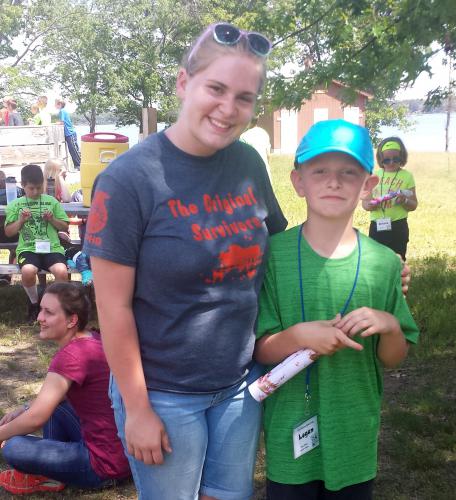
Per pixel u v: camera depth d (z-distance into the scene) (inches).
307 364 86.8
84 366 135.9
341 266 89.0
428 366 210.4
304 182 89.4
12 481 143.6
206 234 80.3
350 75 221.6
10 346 245.8
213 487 90.4
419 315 256.4
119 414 86.5
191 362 82.5
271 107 235.3
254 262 85.4
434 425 165.5
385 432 165.2
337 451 90.0
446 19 170.2
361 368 90.4
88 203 276.7
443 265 347.9
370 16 219.6
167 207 79.2
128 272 79.7
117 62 1338.6
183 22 1213.7
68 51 1371.8
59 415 146.8
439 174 1053.2
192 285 80.6
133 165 78.8
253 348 88.7
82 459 139.9
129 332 80.4
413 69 189.2
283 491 92.2
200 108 78.0
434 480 142.8
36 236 271.9
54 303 141.6
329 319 89.1
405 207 297.1
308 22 246.5
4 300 308.2
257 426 91.1
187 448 84.4
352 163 86.0
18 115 812.0
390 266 90.7
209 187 81.6
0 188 327.3
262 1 254.8
